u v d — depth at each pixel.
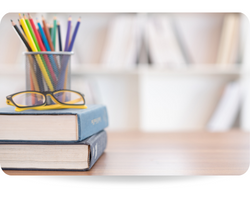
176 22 1.89
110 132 1.11
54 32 0.65
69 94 0.62
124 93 2.06
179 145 0.81
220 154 0.69
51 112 0.54
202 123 2.07
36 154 0.54
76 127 0.53
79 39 2.01
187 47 1.86
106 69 1.73
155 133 1.07
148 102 2.05
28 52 0.59
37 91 0.60
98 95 1.93
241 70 1.75
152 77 2.04
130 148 0.77
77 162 0.54
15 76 1.91
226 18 1.81
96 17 2.00
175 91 2.05
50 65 0.60
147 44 1.74
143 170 0.55
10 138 0.54
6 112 0.54
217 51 2.02
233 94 1.82
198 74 2.02
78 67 1.75
